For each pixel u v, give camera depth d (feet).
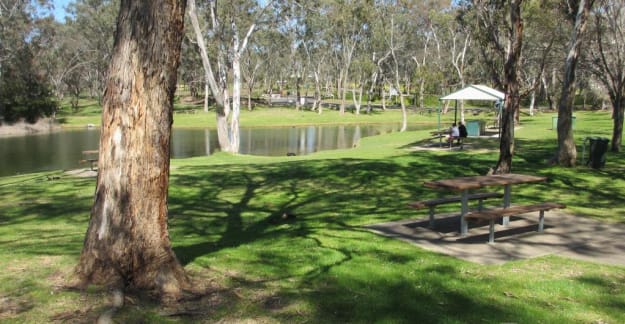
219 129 89.30
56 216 32.01
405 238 24.88
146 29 15.57
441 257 21.36
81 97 311.47
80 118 205.67
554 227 27.37
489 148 78.74
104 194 16.02
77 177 50.80
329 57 261.24
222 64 97.25
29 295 15.51
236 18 100.22
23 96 177.17
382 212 32.09
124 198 15.88
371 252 22.00
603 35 70.90
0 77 173.27
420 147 83.30
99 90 259.19
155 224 16.22
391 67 233.76
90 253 16.22
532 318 15.06
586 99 241.55
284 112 223.30
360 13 180.75
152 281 15.98
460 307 15.83
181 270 16.88
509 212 24.26
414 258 21.08
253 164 61.46
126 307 14.67
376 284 17.74
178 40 16.34
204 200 37.50
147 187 16.01
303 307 15.53
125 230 15.88
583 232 26.25
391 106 267.59
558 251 22.70
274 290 16.97
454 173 50.80
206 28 126.31
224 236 26.14
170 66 16.20
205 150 106.93
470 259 21.29
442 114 216.74
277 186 43.68
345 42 217.15
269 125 182.09
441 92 239.71
